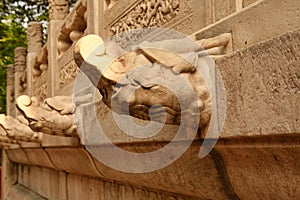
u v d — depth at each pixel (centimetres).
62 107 225
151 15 207
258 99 105
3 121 331
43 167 486
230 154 133
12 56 818
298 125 93
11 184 679
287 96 96
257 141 114
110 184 283
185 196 190
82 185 342
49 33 409
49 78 412
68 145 283
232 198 152
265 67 102
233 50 129
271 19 116
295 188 114
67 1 410
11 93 677
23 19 883
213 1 150
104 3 274
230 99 115
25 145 445
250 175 130
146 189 230
